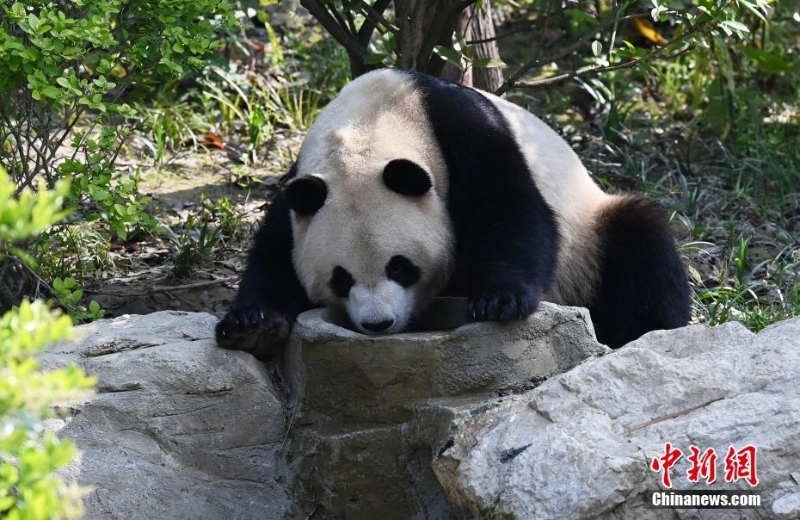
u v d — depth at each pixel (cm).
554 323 777
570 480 611
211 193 1383
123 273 1157
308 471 771
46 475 418
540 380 771
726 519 609
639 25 1639
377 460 750
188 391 770
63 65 991
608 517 607
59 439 738
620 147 1552
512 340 763
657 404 656
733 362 678
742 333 708
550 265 872
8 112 978
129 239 1243
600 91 1641
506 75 1683
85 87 881
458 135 869
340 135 841
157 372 768
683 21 1132
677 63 1778
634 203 1005
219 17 1089
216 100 1628
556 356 779
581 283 994
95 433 750
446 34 1180
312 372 775
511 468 628
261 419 782
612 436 636
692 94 1680
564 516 602
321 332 765
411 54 1133
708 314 1081
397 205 812
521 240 854
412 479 743
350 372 759
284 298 872
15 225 380
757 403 641
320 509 768
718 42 1202
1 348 389
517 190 874
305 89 1658
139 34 941
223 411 775
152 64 955
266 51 1762
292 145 1545
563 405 654
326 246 814
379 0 1216
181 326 837
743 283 1156
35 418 402
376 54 1105
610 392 660
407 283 828
